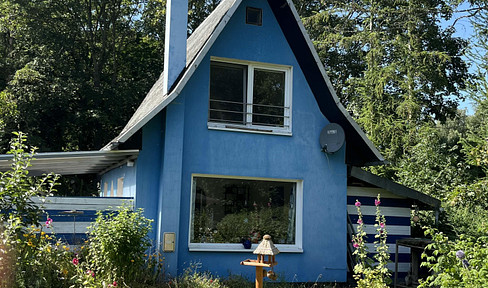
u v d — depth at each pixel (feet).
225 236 38.63
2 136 93.35
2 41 112.57
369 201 46.14
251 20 40.91
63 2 109.60
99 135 109.70
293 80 41.60
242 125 40.09
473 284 24.16
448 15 92.17
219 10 47.85
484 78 47.50
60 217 34.86
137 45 123.44
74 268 27.94
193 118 38.45
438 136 79.71
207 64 39.34
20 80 97.40
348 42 91.61
